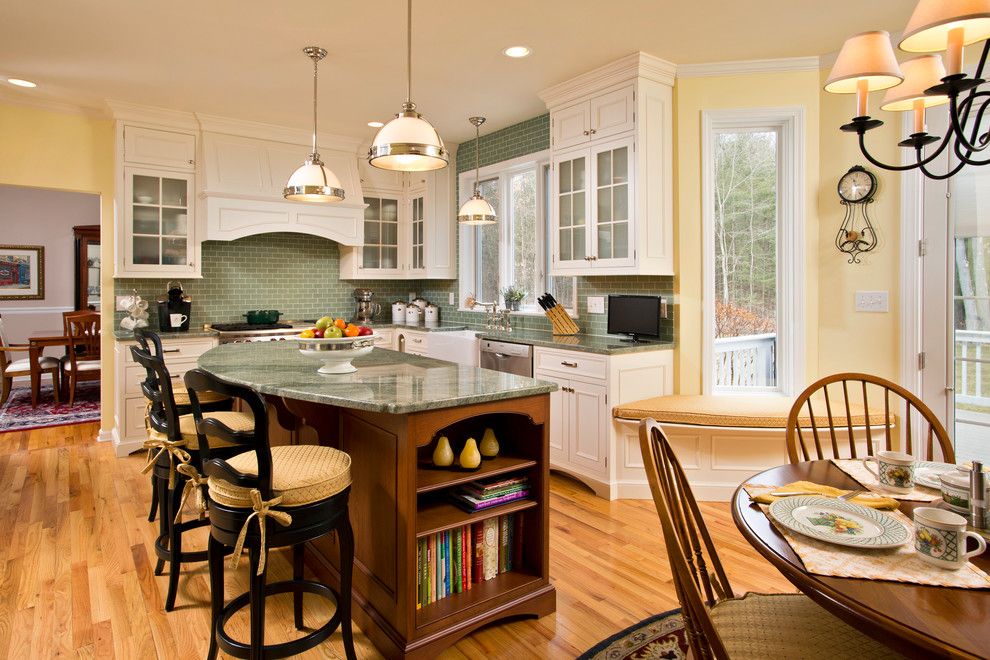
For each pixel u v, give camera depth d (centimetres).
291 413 250
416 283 630
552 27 310
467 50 338
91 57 349
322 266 567
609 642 209
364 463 220
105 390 466
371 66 363
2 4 284
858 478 166
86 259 793
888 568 114
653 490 124
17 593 238
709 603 149
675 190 368
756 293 376
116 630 214
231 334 461
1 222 742
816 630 136
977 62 301
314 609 234
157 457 237
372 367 274
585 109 385
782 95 355
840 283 345
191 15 296
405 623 194
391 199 573
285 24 306
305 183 335
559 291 466
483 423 245
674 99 365
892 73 164
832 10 292
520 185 506
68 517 317
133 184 439
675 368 375
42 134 429
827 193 348
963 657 87
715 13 295
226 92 410
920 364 320
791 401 349
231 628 217
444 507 221
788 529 130
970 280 306
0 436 485
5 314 746
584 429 362
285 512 174
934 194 314
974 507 129
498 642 210
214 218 459
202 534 299
